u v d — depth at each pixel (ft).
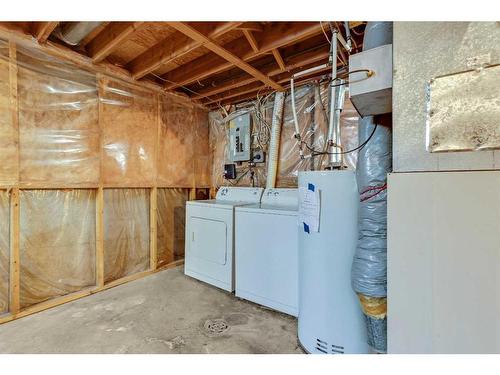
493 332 2.78
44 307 7.21
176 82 9.77
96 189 8.63
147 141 10.11
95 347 5.60
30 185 7.02
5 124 6.58
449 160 3.02
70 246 8.04
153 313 7.11
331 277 5.28
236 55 7.53
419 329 3.12
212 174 13.21
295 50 8.02
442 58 3.09
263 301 7.59
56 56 7.44
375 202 4.26
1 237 6.66
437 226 3.04
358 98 3.86
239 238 8.27
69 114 7.86
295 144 10.11
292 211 7.14
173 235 11.42
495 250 2.77
